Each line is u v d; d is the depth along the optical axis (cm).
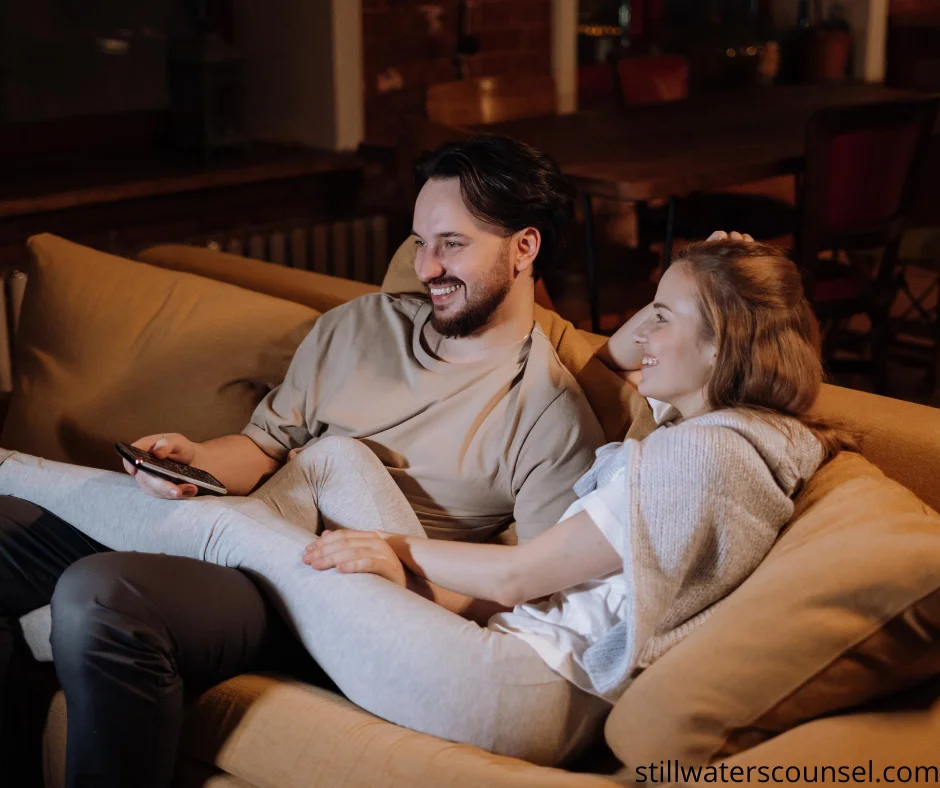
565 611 140
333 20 369
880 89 432
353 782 129
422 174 169
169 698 138
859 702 119
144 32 374
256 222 362
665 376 141
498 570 140
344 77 376
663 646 129
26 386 214
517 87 382
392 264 198
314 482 167
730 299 134
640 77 432
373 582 141
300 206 373
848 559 118
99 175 333
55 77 354
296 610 144
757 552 130
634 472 129
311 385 182
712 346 137
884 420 154
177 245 257
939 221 362
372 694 136
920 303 422
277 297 222
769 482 129
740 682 117
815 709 118
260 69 392
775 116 371
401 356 177
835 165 302
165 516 157
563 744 133
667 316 140
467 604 155
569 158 302
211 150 362
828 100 403
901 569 115
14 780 165
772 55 565
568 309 302
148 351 205
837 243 311
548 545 138
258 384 200
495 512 171
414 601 138
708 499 126
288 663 159
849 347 388
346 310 185
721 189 422
